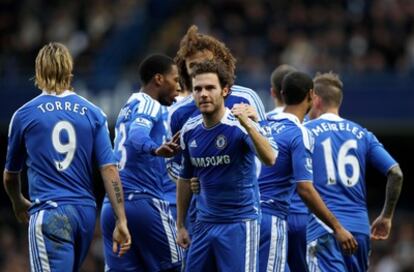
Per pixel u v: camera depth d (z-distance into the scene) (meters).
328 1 72.75
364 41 68.31
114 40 72.50
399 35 69.06
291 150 27.34
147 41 73.69
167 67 28.72
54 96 25.34
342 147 29.11
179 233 26.67
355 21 70.50
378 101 63.84
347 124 29.39
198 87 24.86
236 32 71.44
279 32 70.44
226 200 25.39
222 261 25.42
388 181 29.23
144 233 28.52
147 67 28.75
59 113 25.16
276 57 68.50
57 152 25.02
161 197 28.75
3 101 65.88
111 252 28.75
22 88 65.94
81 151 25.20
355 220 28.77
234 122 25.14
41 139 25.02
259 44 69.81
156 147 26.19
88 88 65.94
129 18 74.38
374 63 66.31
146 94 28.75
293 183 27.70
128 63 71.56
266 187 27.47
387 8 70.94
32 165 25.11
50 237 24.70
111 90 65.50
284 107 28.92
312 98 28.67
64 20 74.38
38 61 25.42
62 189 24.95
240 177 25.31
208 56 26.67
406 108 63.59
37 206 24.94
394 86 63.75
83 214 25.02
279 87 30.22
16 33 74.75
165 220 28.72
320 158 29.05
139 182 28.47
